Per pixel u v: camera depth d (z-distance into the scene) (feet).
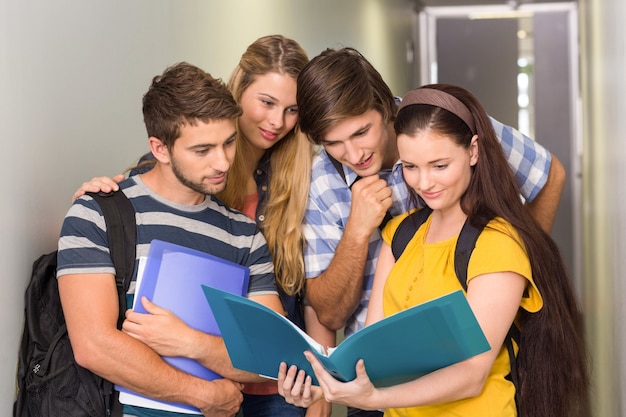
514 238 5.99
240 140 7.88
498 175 6.17
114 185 6.62
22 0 6.77
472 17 30.17
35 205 6.92
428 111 6.01
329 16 16.96
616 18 10.39
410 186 6.47
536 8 28.96
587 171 21.38
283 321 5.65
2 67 6.42
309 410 8.04
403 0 25.89
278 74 7.49
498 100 30.25
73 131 7.64
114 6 8.50
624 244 9.46
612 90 11.59
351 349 5.39
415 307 5.13
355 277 7.65
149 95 6.49
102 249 6.37
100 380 6.36
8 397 6.46
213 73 11.16
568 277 6.36
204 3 10.91
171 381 6.29
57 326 6.62
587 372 6.69
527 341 6.17
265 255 7.14
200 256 6.53
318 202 7.99
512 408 6.12
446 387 5.67
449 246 6.21
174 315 6.38
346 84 6.77
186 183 6.48
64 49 7.48
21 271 6.65
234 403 6.66
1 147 6.38
